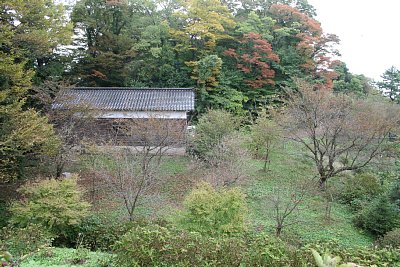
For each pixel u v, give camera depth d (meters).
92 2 24.48
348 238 11.46
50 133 11.51
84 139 13.77
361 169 16.70
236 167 14.42
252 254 5.39
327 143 15.88
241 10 32.50
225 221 8.44
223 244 5.63
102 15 24.86
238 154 15.00
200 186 9.97
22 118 11.12
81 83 24.88
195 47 26.58
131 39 25.62
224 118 17.30
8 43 11.71
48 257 6.68
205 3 26.06
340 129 15.22
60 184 9.94
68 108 14.18
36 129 11.10
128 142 16.02
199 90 25.11
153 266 5.36
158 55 24.95
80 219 9.71
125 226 9.67
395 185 13.57
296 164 18.31
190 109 19.94
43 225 8.98
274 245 5.72
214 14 25.52
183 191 14.72
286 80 27.52
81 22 24.23
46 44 13.21
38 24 13.57
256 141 17.89
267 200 13.66
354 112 15.59
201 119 17.94
